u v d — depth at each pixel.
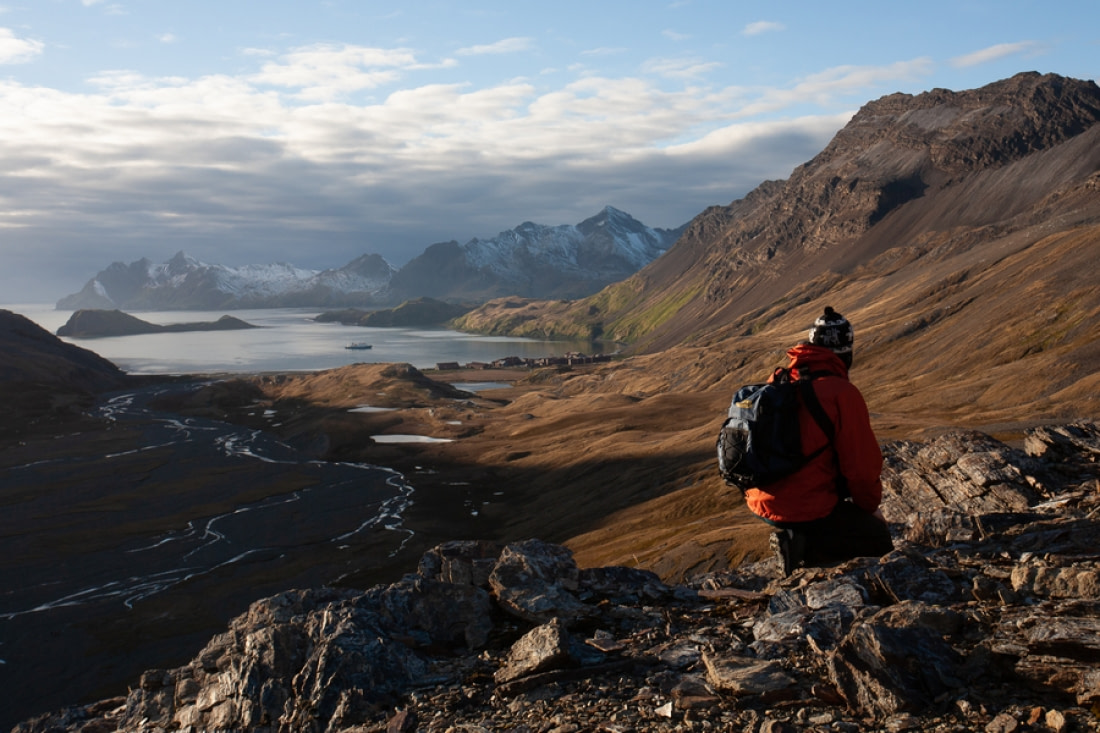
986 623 6.59
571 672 7.41
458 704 7.35
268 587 132.88
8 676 101.38
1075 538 8.07
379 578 134.75
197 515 183.00
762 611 8.32
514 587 9.42
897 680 5.85
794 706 6.12
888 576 7.72
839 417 7.43
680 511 125.88
